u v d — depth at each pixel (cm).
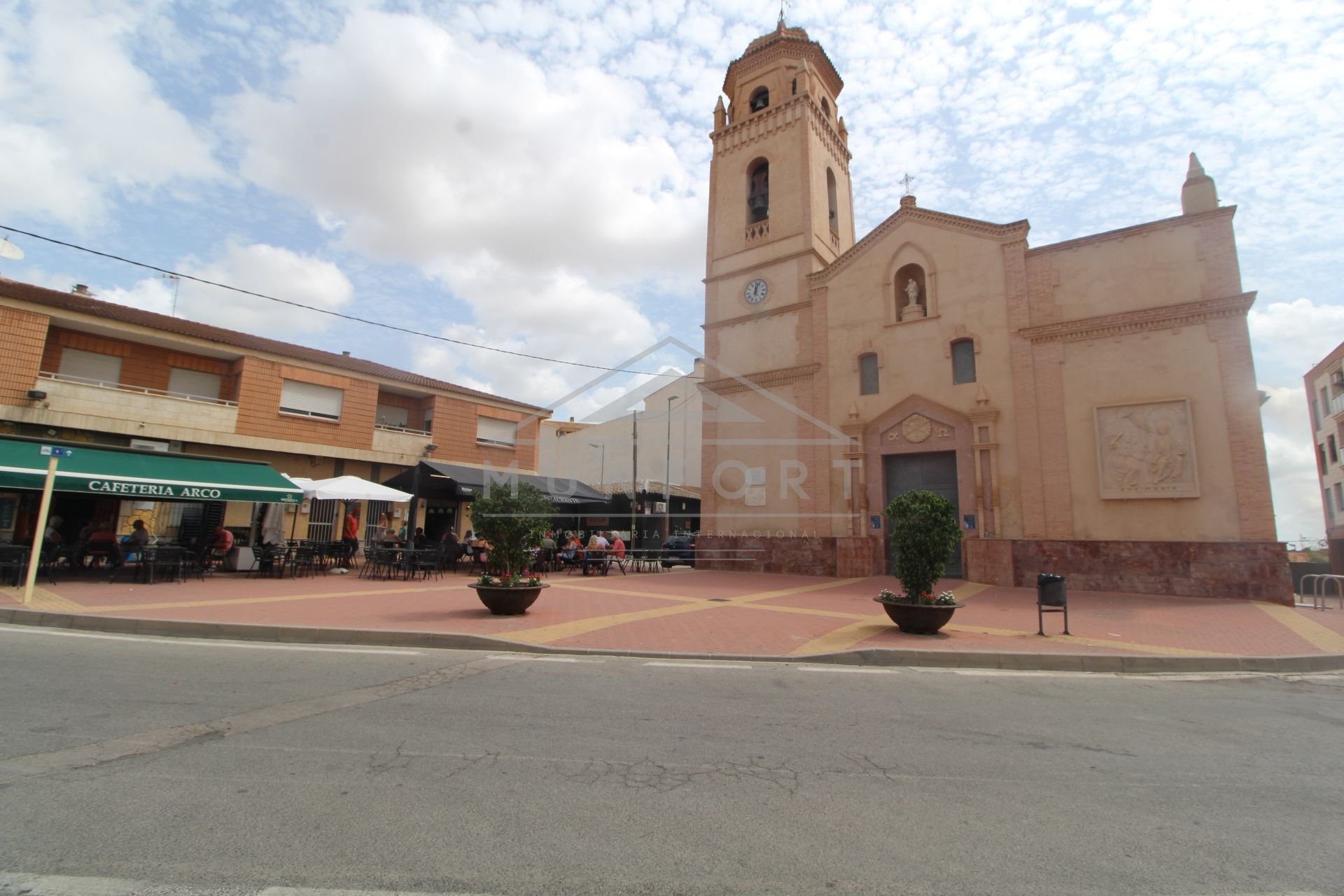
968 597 1530
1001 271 1912
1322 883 305
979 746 508
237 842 323
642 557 2317
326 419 2372
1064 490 1728
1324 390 4031
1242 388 1561
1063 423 1755
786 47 2648
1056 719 595
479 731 512
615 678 721
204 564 1714
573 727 529
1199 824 370
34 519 1803
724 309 2519
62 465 1391
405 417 2731
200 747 462
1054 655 861
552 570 2108
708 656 850
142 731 495
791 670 796
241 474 1650
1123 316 1705
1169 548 1585
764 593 1576
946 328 1983
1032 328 1825
